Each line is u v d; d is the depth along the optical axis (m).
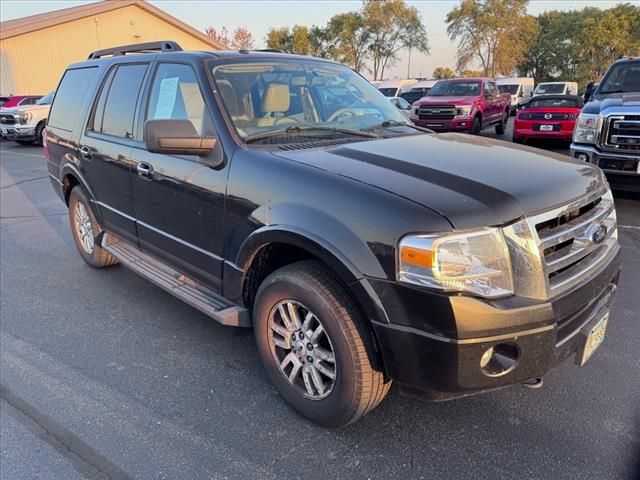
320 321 2.37
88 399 2.90
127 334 3.65
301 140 2.93
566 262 2.24
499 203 2.08
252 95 3.08
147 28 26.66
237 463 2.39
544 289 2.10
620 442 2.44
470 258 1.98
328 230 2.23
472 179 2.27
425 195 2.12
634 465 2.30
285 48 59.47
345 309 2.27
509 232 2.05
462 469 2.31
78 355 3.38
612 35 49.00
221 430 2.62
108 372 3.17
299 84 3.38
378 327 2.12
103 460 2.43
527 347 2.05
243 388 2.97
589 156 6.28
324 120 3.33
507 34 49.28
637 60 7.80
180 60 3.29
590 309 2.39
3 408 2.83
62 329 3.74
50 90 23.58
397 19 53.38
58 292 4.43
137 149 3.52
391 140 2.99
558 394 2.82
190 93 3.12
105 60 4.24
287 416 2.71
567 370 3.03
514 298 2.04
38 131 16.34
